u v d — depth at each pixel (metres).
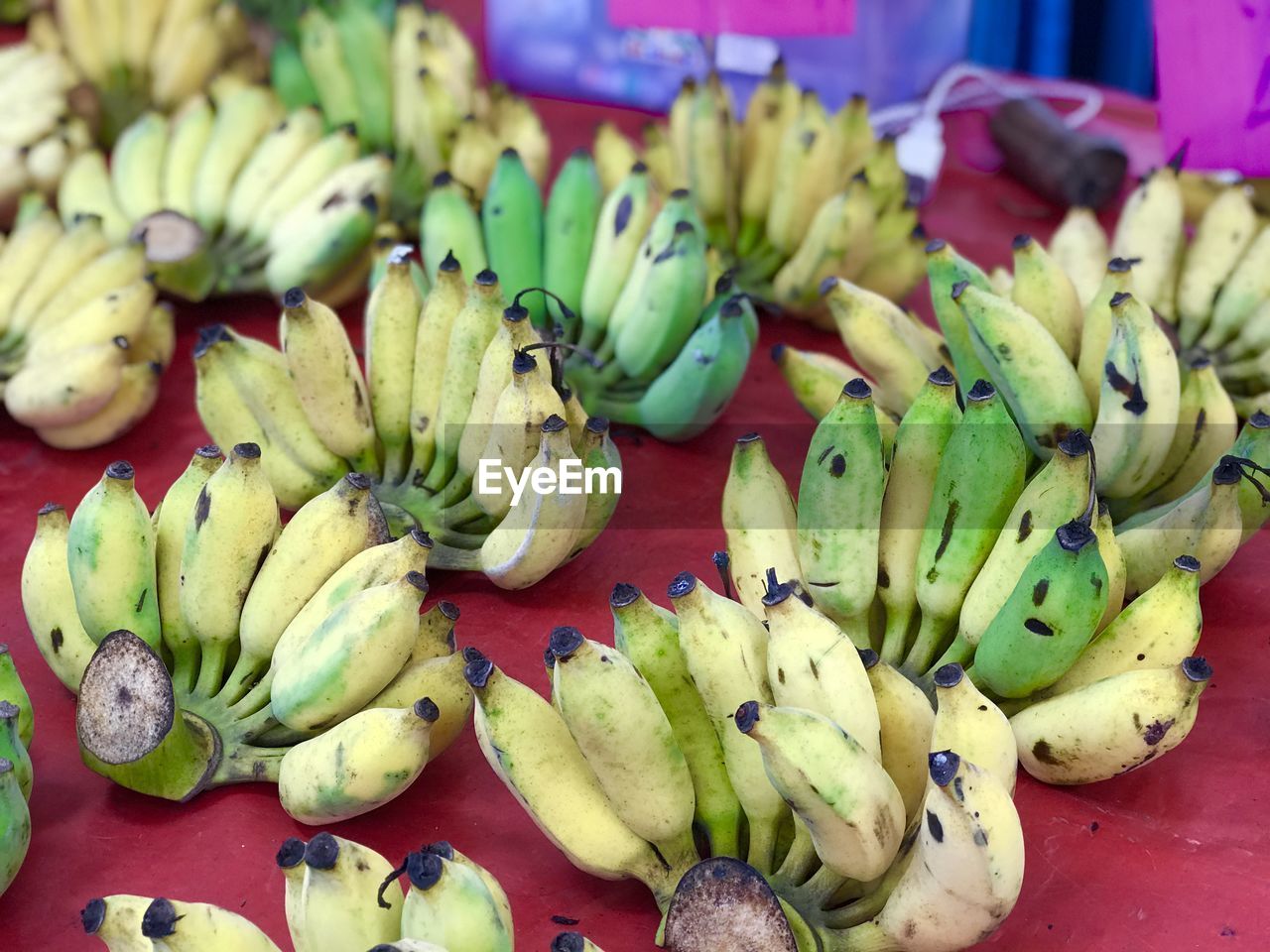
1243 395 0.84
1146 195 0.90
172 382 0.92
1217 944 0.53
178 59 1.17
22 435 0.86
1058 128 1.11
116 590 0.60
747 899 0.46
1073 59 1.31
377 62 1.11
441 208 0.89
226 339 0.71
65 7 1.18
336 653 0.56
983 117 1.25
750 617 0.54
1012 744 0.50
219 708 0.62
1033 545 0.58
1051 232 1.08
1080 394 0.68
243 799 0.60
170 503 0.64
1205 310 0.86
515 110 1.08
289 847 0.47
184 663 0.64
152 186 1.03
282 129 1.03
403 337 0.74
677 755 0.51
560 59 1.26
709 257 0.88
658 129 1.04
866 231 0.90
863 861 0.47
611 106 1.28
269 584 0.61
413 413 0.74
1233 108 0.77
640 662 0.53
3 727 0.54
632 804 0.51
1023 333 0.66
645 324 0.81
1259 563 0.75
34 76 1.15
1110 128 1.18
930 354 0.75
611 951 0.53
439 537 0.73
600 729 0.48
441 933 0.44
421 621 0.60
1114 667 0.59
